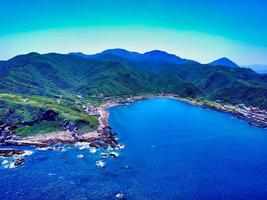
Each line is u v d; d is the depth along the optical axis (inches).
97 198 4271.7
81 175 5103.3
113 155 6240.2
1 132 7554.1
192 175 5315.0
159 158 6250.0
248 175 5398.6
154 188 4685.0
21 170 5295.3
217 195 4534.9
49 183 4744.1
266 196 4547.2
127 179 5007.4
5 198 4220.0
